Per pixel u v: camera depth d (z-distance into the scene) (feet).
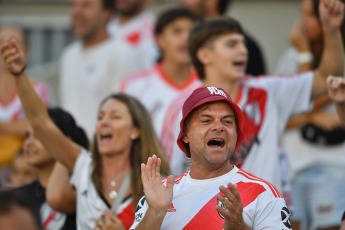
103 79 82.64
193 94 41.47
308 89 57.93
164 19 74.02
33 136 58.70
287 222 39.52
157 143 54.85
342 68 55.93
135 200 51.52
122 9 93.50
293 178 73.10
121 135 53.83
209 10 79.51
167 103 69.56
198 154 40.91
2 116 80.89
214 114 40.75
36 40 112.98
